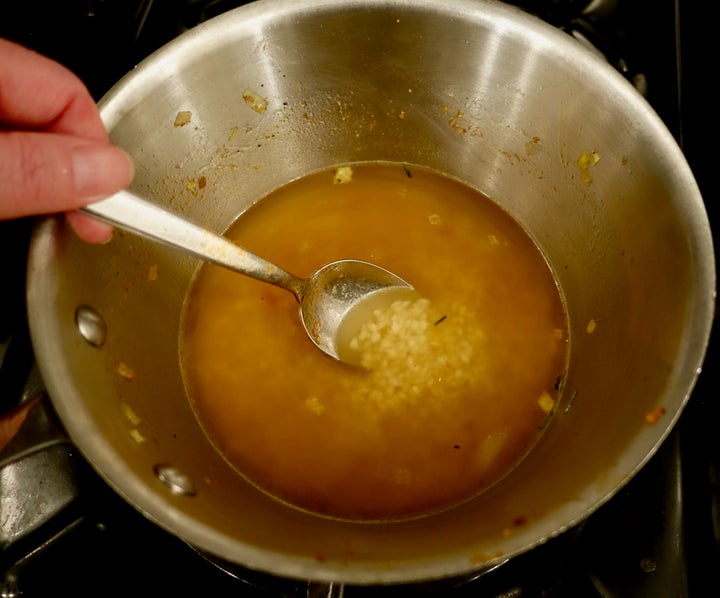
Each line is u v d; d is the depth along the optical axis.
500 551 0.15
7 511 0.21
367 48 0.23
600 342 0.22
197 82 0.22
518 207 0.26
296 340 0.24
